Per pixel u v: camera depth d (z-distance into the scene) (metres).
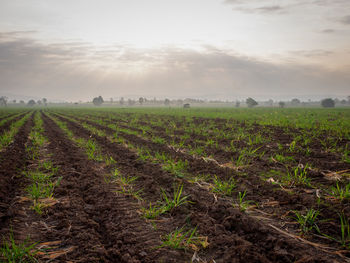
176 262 3.00
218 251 3.19
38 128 18.97
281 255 2.94
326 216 3.85
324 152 8.28
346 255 2.98
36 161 8.49
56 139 13.62
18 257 3.02
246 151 8.64
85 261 3.02
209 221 3.97
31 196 5.20
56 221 4.12
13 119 32.28
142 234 3.69
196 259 3.05
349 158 7.06
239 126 16.94
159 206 4.63
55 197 5.20
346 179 5.41
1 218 4.06
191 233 3.67
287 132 13.20
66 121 27.23
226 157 8.16
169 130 16.03
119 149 10.21
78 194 5.29
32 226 3.96
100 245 3.38
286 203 4.46
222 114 33.25
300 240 3.35
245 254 2.97
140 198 5.04
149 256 3.13
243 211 4.25
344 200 4.30
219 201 4.68
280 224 3.81
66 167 7.63
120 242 3.43
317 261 2.81
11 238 3.48
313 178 5.64
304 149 8.91
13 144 11.49
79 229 3.83
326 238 3.34
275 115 28.28
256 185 5.42
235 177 6.02
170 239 3.44
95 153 9.62
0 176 6.12
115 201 4.95
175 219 4.16
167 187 5.68
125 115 36.94
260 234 3.51
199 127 16.97
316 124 16.64
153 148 10.15
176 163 7.49
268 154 8.42
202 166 7.04
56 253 3.20
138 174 6.72
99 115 39.00
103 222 4.14
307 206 4.24
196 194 5.07
